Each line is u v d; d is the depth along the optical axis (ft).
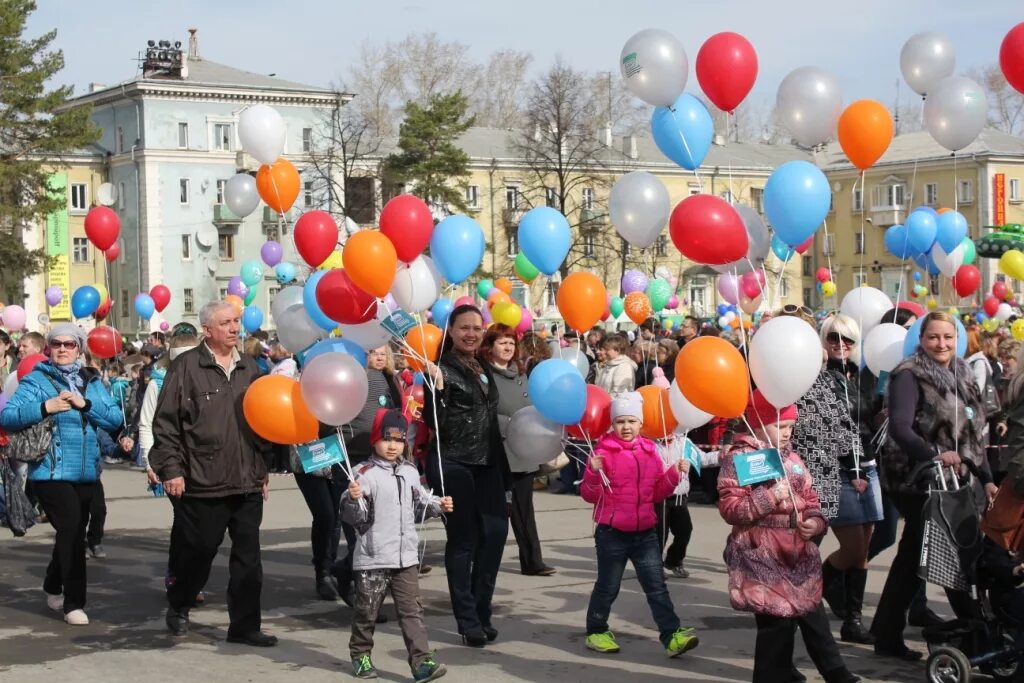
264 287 195.21
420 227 25.49
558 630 26.81
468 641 25.32
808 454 23.94
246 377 26.27
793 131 27.55
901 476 23.08
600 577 24.68
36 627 27.86
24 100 131.23
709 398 20.90
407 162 168.35
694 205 23.02
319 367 22.68
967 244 42.45
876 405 26.99
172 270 193.06
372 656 24.93
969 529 21.48
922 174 163.84
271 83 198.90
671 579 32.04
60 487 27.76
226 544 39.55
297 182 31.83
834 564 25.64
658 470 24.38
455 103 167.43
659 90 25.66
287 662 24.48
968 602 22.80
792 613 20.08
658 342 48.37
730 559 20.65
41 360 33.32
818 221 24.25
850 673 20.88
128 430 39.06
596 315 28.78
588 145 178.29
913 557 23.32
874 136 26.89
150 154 190.49
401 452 23.56
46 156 136.36
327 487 30.63
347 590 29.01
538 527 42.09
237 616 25.88
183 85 191.52
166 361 37.65
